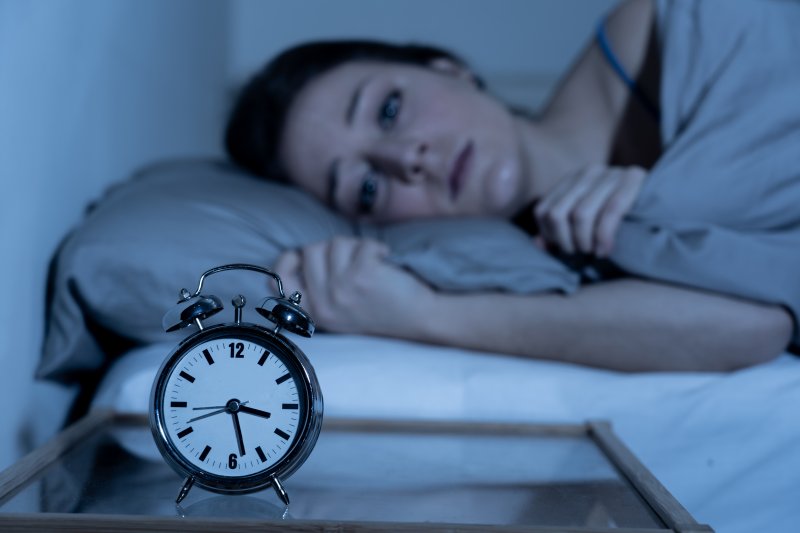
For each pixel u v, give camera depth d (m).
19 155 0.94
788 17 1.27
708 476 0.92
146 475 0.69
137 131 1.64
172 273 1.03
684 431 0.94
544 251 1.20
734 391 0.95
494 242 1.15
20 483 0.65
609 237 1.11
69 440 0.79
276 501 0.61
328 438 0.88
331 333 1.15
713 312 1.02
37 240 1.01
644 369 1.05
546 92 2.80
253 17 2.81
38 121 1.01
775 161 1.12
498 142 1.42
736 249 1.04
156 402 0.60
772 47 1.22
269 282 1.08
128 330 1.08
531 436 0.90
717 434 0.93
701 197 1.12
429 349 1.07
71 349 1.03
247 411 0.60
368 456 0.79
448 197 1.40
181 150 2.16
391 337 1.12
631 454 0.77
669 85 1.26
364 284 1.08
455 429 0.92
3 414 0.88
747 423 0.93
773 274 1.03
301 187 1.53
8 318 0.90
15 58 0.92
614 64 1.48
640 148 1.44
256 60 2.81
